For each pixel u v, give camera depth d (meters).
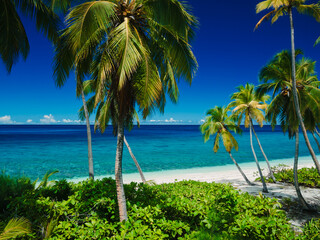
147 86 4.54
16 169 21.53
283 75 10.95
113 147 41.84
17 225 3.57
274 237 3.46
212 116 17.14
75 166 23.42
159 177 18.47
